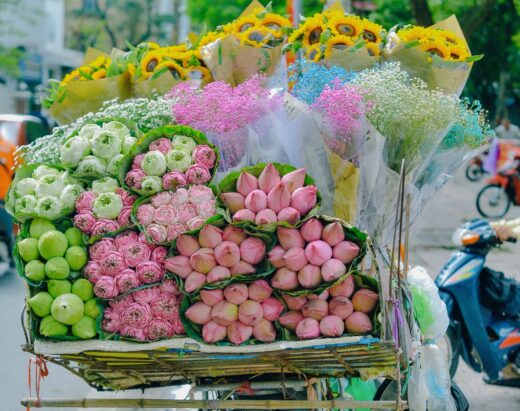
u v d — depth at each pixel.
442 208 14.94
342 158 3.29
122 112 3.40
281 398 3.35
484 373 6.02
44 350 2.81
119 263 2.81
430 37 3.76
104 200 2.90
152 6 37.34
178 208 2.88
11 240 9.58
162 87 3.89
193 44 4.15
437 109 3.27
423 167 3.42
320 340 2.74
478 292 5.63
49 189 2.95
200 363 2.90
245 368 2.97
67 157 3.06
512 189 14.01
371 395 3.73
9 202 3.01
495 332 5.63
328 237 2.73
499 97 23.09
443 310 3.75
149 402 2.91
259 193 2.79
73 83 3.91
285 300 2.78
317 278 2.73
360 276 2.78
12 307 8.30
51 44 33.56
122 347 2.79
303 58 3.84
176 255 2.84
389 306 2.77
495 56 18.45
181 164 2.95
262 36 3.99
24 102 27.66
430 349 3.74
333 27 3.82
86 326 2.80
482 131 3.54
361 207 3.34
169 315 2.81
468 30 11.17
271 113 3.25
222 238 2.79
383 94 3.24
